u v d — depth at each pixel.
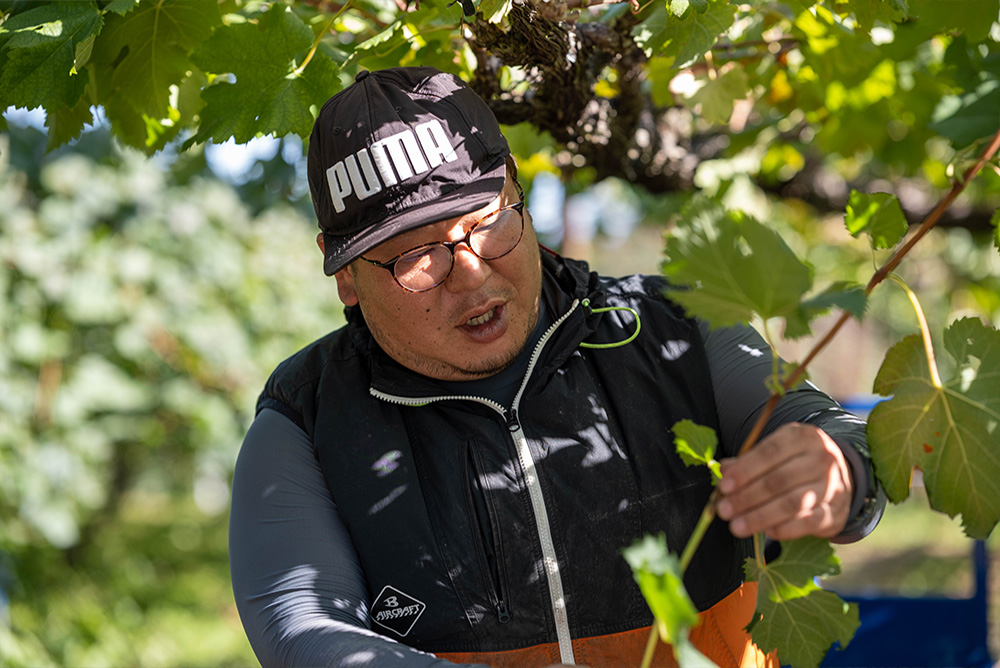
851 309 0.89
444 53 1.70
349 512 1.30
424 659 1.11
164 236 4.44
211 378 4.66
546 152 2.53
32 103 1.32
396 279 1.22
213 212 4.63
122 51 1.50
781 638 1.05
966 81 1.52
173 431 5.10
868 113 2.34
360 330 1.39
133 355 4.29
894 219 1.08
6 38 1.34
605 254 13.64
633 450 1.32
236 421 4.79
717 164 2.63
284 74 1.42
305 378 1.40
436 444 1.31
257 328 4.89
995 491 1.03
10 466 3.94
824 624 1.03
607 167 2.25
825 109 2.32
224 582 6.97
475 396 1.32
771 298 0.91
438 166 1.21
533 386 1.33
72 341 4.39
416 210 1.19
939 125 1.46
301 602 1.24
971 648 2.71
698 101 1.87
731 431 1.36
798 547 1.02
